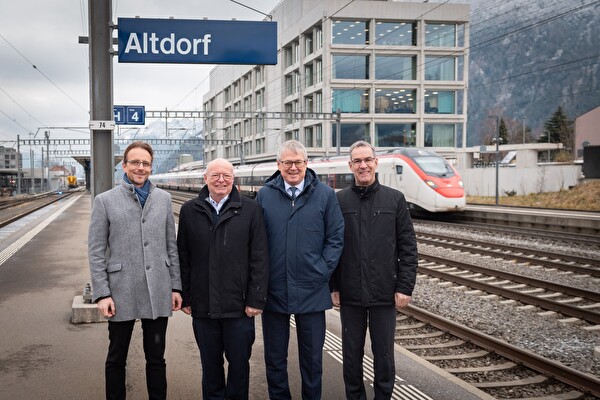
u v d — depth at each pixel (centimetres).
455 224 2030
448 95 4553
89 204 3431
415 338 607
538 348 569
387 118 4416
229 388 368
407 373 441
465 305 759
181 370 440
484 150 3434
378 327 375
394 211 376
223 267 352
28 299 694
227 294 352
